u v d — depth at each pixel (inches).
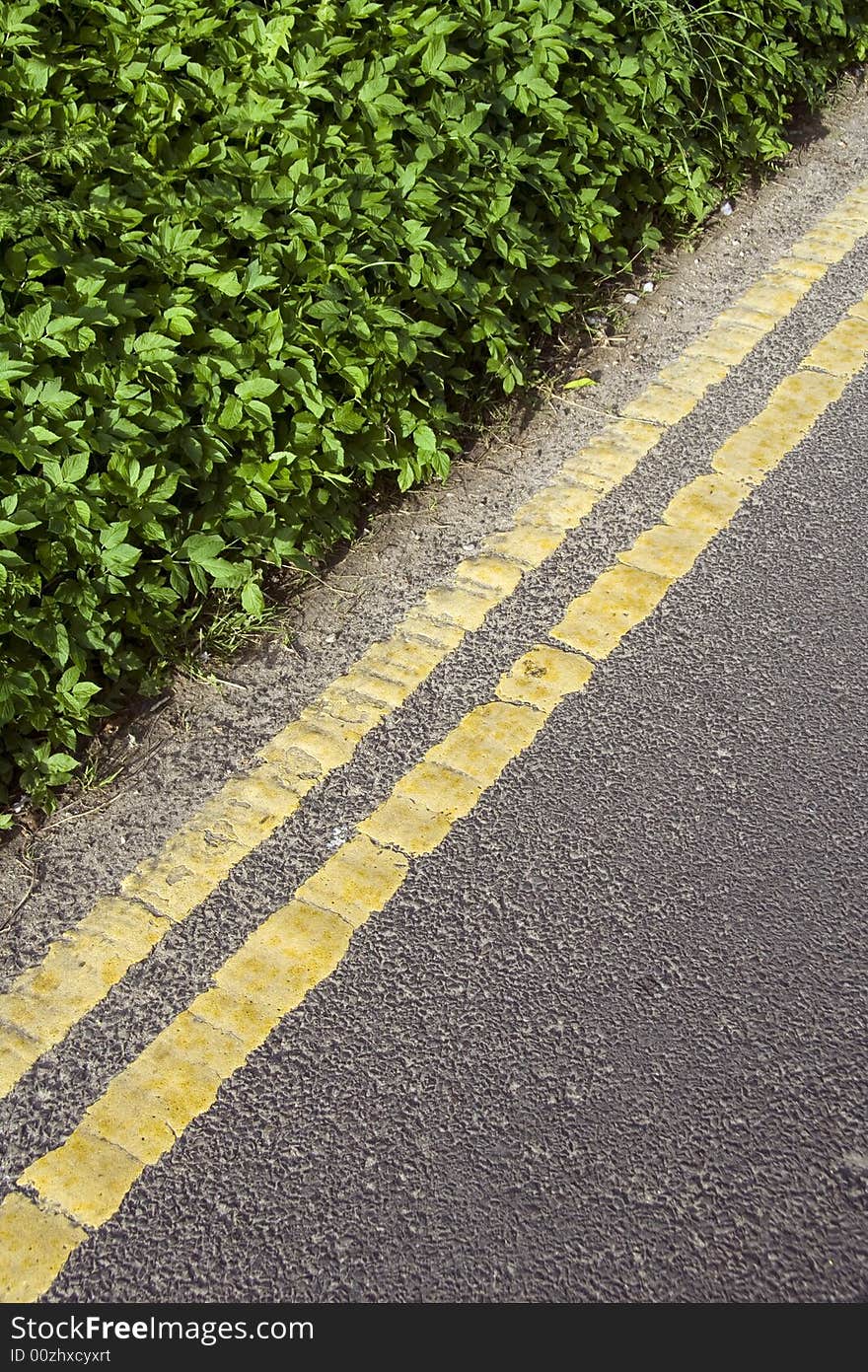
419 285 143.3
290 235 135.5
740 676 122.4
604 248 181.2
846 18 232.8
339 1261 82.4
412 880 106.4
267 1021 96.8
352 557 140.9
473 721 120.3
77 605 115.6
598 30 172.4
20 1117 92.4
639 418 158.9
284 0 147.6
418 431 142.3
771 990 95.3
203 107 139.7
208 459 127.6
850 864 104.0
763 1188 83.8
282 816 113.1
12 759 117.3
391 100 146.3
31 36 136.9
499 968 98.9
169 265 127.6
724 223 196.7
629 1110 88.7
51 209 120.1
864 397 159.2
